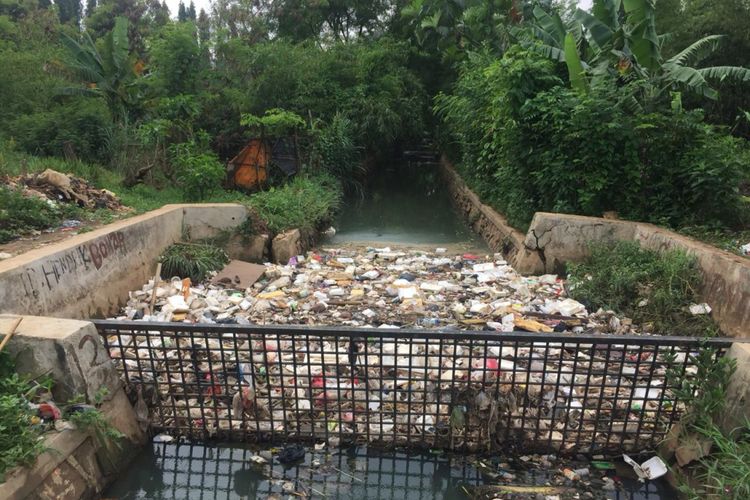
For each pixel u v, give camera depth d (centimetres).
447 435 343
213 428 354
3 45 1268
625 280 547
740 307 459
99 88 1192
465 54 1681
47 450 258
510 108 770
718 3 1232
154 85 1271
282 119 1148
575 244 673
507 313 529
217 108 1355
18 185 630
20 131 1001
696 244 560
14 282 404
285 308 552
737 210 642
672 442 318
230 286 636
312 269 729
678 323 501
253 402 340
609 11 817
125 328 323
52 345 288
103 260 534
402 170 2239
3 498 227
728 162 637
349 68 1636
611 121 698
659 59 739
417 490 317
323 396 351
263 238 777
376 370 396
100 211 662
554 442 340
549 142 759
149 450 348
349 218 1260
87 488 288
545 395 354
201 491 318
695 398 302
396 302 576
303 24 2028
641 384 389
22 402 265
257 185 1155
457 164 1628
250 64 1391
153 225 649
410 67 1952
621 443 332
